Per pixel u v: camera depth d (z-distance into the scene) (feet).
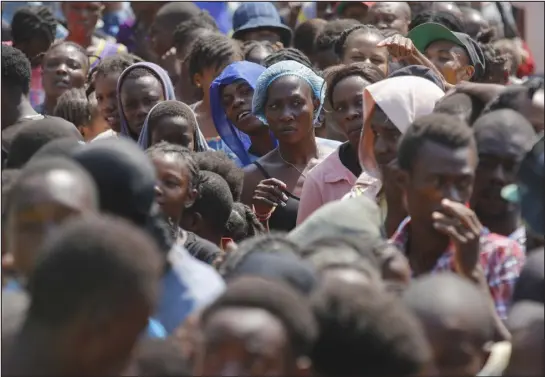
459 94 26.20
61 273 14.43
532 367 18.01
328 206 22.79
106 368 14.89
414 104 25.53
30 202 17.12
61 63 44.16
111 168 18.79
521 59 52.90
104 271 14.40
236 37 51.65
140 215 19.22
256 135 38.34
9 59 32.96
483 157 23.58
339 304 15.83
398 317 15.99
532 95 25.39
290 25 57.82
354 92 31.86
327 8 57.72
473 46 38.58
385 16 50.31
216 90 38.68
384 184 24.44
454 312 17.31
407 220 23.08
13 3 55.62
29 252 17.20
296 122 33.45
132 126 35.70
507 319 19.60
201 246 25.49
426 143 21.85
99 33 56.44
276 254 18.30
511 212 24.06
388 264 19.98
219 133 39.09
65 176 17.43
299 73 33.73
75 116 38.75
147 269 14.67
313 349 15.81
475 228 21.58
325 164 31.78
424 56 35.35
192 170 25.77
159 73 35.96
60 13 57.62
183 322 19.65
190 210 29.09
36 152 23.84
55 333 14.61
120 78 36.06
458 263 21.67
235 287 15.39
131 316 14.65
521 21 64.13
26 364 14.76
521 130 23.68
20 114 33.17
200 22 51.37
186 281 20.52
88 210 17.31
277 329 14.92
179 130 32.63
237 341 14.79
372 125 25.86
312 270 17.70
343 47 40.86
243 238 31.32
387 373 15.74
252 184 34.37
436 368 17.38
